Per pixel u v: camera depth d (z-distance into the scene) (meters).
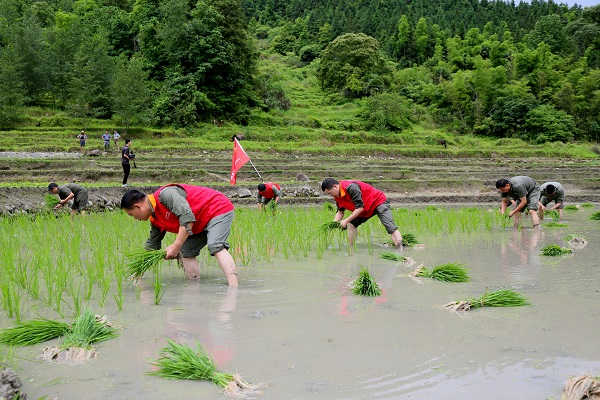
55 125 37.12
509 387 3.01
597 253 8.12
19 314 4.60
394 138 49.97
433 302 5.09
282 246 8.78
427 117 62.38
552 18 87.31
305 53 89.75
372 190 8.84
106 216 13.01
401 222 12.30
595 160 44.97
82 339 3.84
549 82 66.81
